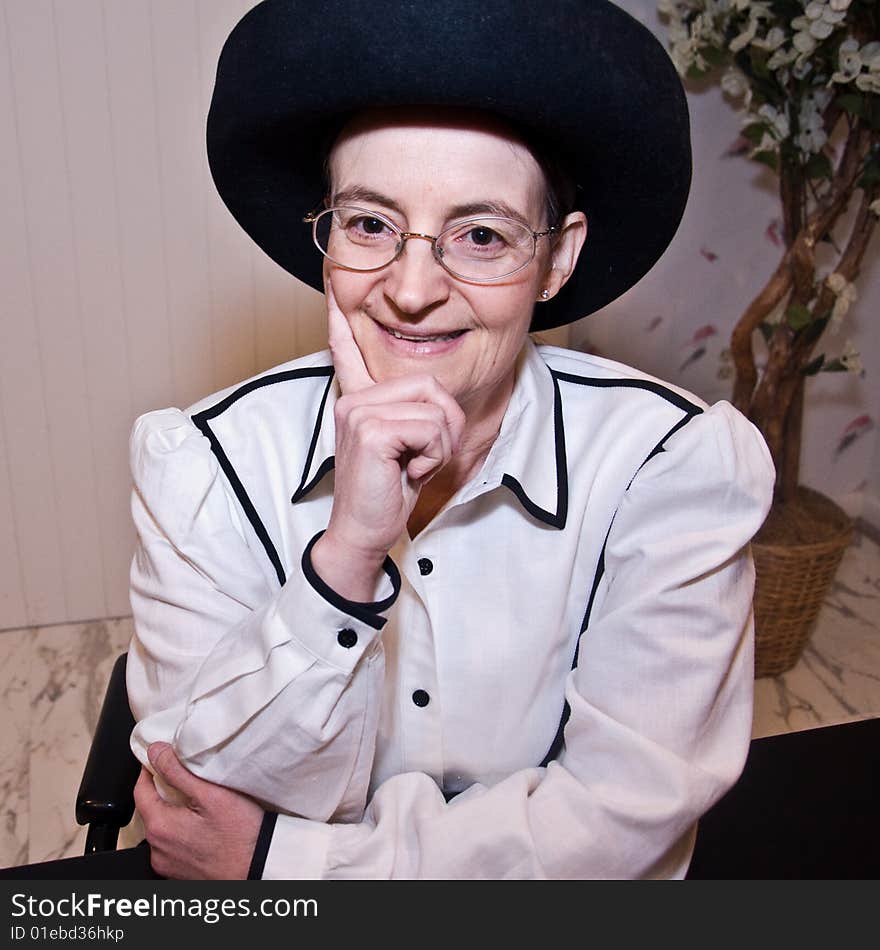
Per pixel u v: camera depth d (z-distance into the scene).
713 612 1.02
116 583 2.67
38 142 2.14
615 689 1.03
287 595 0.96
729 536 1.04
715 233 2.55
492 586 1.14
